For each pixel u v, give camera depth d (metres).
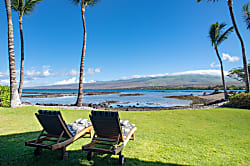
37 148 3.00
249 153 3.14
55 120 2.95
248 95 9.76
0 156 2.91
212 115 7.26
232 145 3.56
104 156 3.04
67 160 2.84
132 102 22.06
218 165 2.68
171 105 17.75
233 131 4.66
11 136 4.05
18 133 4.32
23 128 4.82
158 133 4.49
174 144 3.63
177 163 2.74
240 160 2.86
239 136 4.19
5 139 3.82
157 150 3.30
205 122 5.87
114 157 3.00
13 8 11.12
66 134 3.16
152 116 7.18
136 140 3.90
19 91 11.53
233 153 3.14
